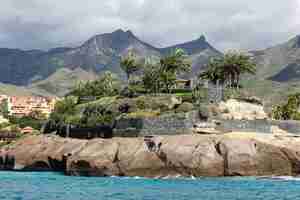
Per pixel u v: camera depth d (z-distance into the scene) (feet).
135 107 395.55
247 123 321.52
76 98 535.60
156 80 465.88
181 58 488.44
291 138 307.99
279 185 234.58
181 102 392.68
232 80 472.44
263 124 325.01
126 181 255.70
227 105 371.56
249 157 269.23
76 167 294.87
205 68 489.67
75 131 388.98
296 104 511.81
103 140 307.58
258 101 389.19
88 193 199.93
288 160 273.33
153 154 278.67
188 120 311.88
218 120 321.11
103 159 285.43
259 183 244.01
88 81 618.44
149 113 360.28
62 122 426.51
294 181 254.06
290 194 196.95
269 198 183.73
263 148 274.77
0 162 379.35
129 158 280.72
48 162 345.31
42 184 244.01
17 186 234.58
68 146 339.98
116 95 497.87
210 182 248.73
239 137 289.53
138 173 275.80
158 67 484.74
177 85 491.31
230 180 258.16
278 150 274.98
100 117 382.42
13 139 495.41
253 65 474.49
